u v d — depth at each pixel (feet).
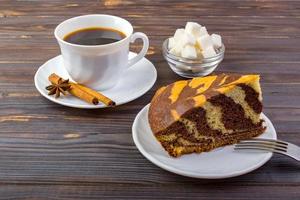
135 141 1.71
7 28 2.56
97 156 1.72
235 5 2.87
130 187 1.60
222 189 1.59
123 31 2.14
